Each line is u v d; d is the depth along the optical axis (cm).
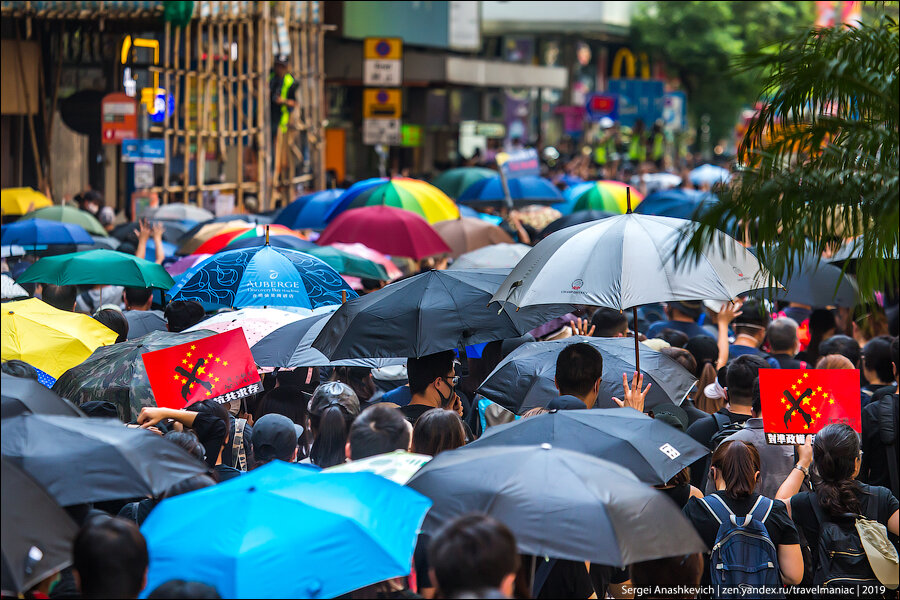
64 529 1212
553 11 13150
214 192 6662
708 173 7575
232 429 2094
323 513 1204
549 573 1477
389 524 1235
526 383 2094
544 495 1292
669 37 13862
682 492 1744
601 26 13288
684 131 14800
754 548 1634
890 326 3158
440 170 10219
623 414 1631
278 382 2502
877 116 1792
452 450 1456
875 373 2497
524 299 1908
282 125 6962
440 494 1326
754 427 2045
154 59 5950
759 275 1942
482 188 5591
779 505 1677
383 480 1286
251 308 2528
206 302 2583
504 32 13062
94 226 4141
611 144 13525
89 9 6109
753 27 13612
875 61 1816
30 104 6719
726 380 2152
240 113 6781
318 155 7894
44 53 6831
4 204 4888
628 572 1616
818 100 1828
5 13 6119
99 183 7231
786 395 1822
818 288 2900
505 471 1331
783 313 3388
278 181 7175
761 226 1698
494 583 1093
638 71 15362
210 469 1750
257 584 1150
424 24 9950
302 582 1160
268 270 2553
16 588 1154
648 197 3959
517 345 2450
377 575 1184
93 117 6756
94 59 6938
